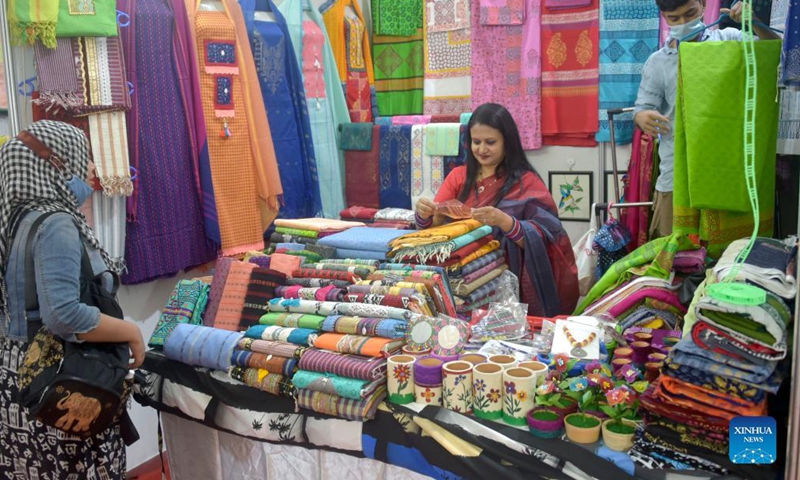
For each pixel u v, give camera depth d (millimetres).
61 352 1747
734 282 1507
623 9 3709
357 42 4133
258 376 2025
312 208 3719
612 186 3967
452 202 2598
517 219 2656
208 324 2318
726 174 1795
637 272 2215
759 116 1764
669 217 2984
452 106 4188
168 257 3076
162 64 2973
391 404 1804
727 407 1393
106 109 2719
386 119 4086
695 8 2680
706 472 1426
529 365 1748
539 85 3953
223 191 3262
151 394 2295
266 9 3525
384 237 2523
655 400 1491
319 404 1883
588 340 1837
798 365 1360
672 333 1944
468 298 2297
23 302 1720
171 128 3025
